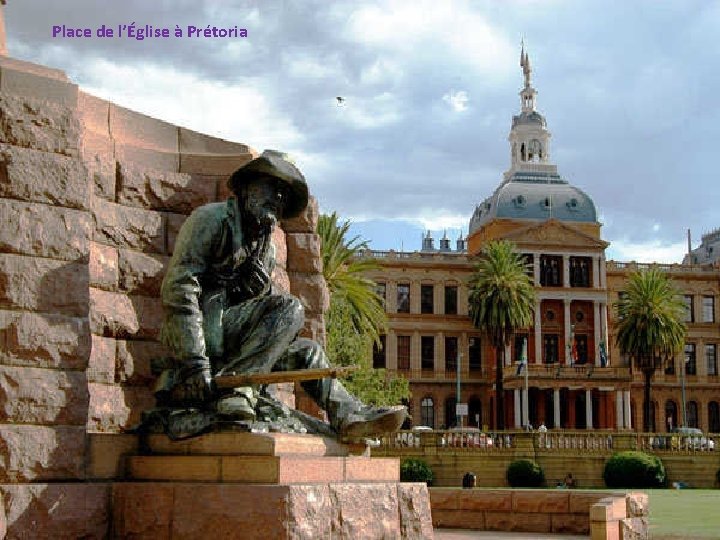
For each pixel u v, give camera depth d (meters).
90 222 8.46
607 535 12.49
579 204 98.06
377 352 95.38
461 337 96.50
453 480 52.22
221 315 8.69
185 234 8.73
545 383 88.62
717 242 121.44
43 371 7.86
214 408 8.20
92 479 8.10
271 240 9.18
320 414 11.20
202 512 7.45
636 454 51.28
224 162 10.53
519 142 106.69
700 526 18.59
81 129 8.51
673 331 78.06
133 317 9.40
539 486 51.34
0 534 7.31
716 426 100.00
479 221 102.12
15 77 8.38
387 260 96.75
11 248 7.91
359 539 7.80
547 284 94.19
